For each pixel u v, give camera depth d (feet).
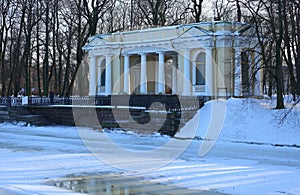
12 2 180.55
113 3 178.70
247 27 121.19
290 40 102.47
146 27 166.09
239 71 116.06
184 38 132.77
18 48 182.80
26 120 131.23
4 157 65.36
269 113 97.40
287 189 42.65
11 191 41.06
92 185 45.21
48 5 175.22
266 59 107.24
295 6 94.73
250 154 69.15
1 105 145.69
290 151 73.36
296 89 98.78
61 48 209.46
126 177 49.39
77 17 188.75
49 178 48.96
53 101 138.21
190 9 175.32
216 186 44.24
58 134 105.19
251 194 40.83
